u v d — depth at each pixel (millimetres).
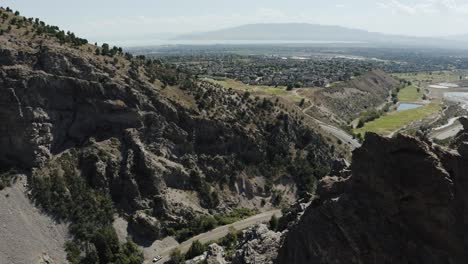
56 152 160375
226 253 119562
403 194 67125
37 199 142250
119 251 138875
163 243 150625
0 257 120938
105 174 159750
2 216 130875
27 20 191375
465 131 85062
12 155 150750
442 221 64250
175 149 182500
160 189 164875
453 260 62531
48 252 130625
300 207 121375
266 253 92938
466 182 65750
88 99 169500
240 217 173625
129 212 156750
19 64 161375
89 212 147125
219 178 186375
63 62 169250
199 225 159875
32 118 153875
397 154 68812
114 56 194000
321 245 72875
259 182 193625
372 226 68750
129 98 176625
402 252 65438
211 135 192625
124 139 171250
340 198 73500
